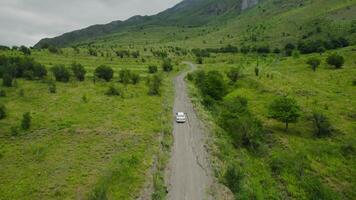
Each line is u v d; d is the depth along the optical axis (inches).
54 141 1777.8
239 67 4079.7
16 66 3656.5
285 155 1775.3
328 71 3639.3
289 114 2114.9
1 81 3366.1
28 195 1229.7
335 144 1891.0
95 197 1127.0
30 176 1376.7
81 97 2802.7
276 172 1614.2
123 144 1704.0
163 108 2504.9
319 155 1784.0
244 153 1774.1
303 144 1921.8
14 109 2434.8
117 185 1251.8
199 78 3622.0
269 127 2224.4
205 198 1217.4
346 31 6496.1
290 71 3865.7
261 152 1836.9
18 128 1998.0
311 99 2664.9
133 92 3046.3
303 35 7332.7
